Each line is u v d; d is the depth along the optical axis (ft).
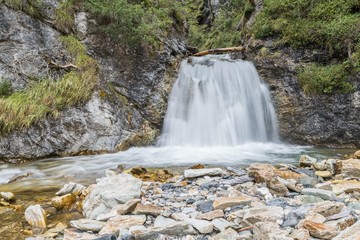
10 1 27.53
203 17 71.61
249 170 16.53
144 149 29.01
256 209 11.16
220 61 34.73
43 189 17.28
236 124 32.12
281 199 12.98
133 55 32.48
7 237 11.14
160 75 33.76
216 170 17.53
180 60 36.70
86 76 28.30
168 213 11.70
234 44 48.16
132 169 20.12
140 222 11.13
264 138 32.01
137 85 31.96
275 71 31.94
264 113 32.07
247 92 32.73
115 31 31.32
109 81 30.73
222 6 65.41
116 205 12.44
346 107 28.19
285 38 31.78
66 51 29.32
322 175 16.94
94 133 27.09
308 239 9.19
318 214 10.38
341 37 28.50
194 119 32.32
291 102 30.81
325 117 29.22
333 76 28.19
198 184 15.96
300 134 30.45
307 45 30.81
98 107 27.76
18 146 24.43
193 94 33.37
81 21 31.48
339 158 24.12
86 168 22.20
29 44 27.89
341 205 11.00
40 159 25.02
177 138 31.78
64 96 26.50
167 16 39.24
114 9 30.42
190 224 10.41
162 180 18.06
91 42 31.22
